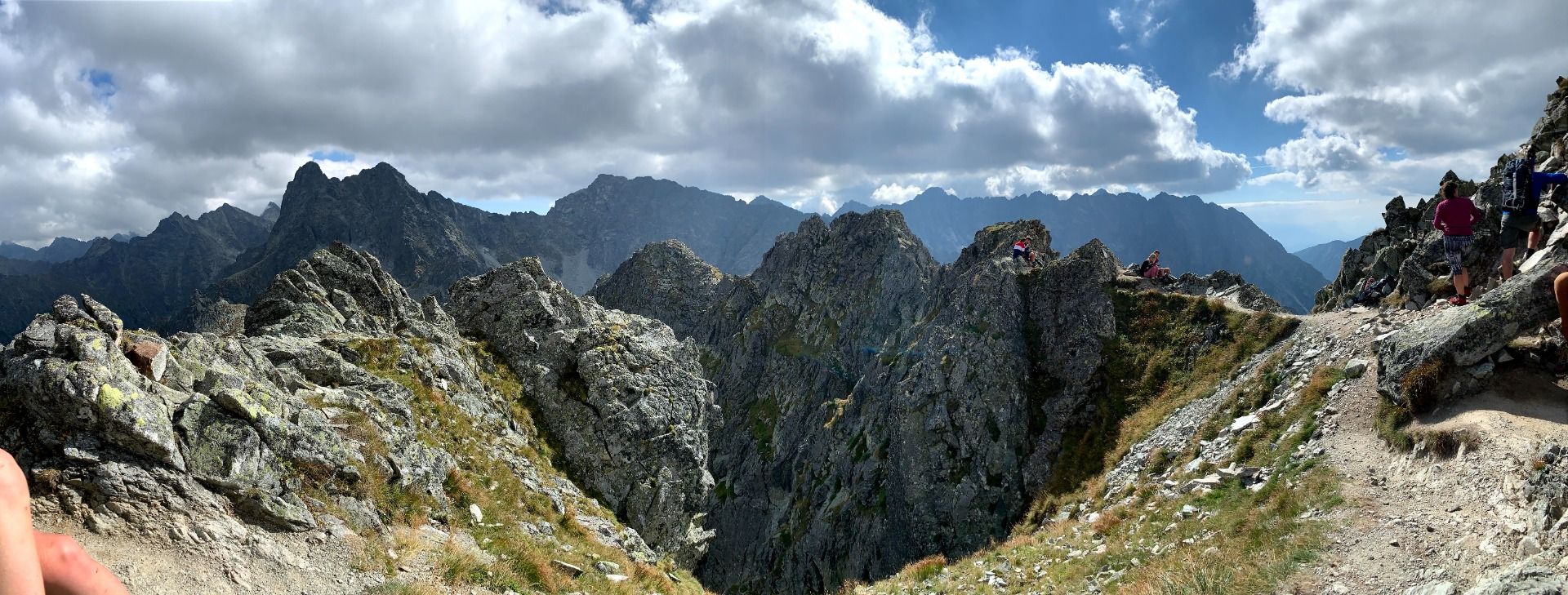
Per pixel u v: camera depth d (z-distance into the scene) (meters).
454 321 44.28
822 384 148.88
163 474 15.23
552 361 41.97
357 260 38.97
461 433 29.77
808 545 103.44
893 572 84.56
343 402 23.78
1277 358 40.47
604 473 37.94
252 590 14.19
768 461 140.88
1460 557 15.03
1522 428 17.88
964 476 77.81
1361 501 19.64
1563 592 11.00
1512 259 23.20
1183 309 66.88
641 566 25.95
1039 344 79.19
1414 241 44.00
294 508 16.94
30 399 14.67
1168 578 20.66
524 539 22.70
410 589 16.02
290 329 31.98
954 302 93.12
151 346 17.50
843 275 167.25
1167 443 42.75
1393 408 22.75
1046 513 55.47
